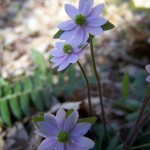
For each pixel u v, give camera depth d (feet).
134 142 0.36
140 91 0.43
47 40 0.60
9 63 0.57
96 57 0.55
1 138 0.41
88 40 0.25
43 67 0.48
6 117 0.42
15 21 0.67
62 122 0.24
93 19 0.25
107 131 0.36
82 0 0.26
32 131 0.40
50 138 0.24
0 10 0.71
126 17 0.63
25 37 0.62
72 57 0.26
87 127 0.24
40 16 0.68
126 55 0.55
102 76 0.51
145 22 0.60
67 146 0.24
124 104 0.41
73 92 0.44
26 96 0.43
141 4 0.59
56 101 0.44
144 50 0.54
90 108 0.32
